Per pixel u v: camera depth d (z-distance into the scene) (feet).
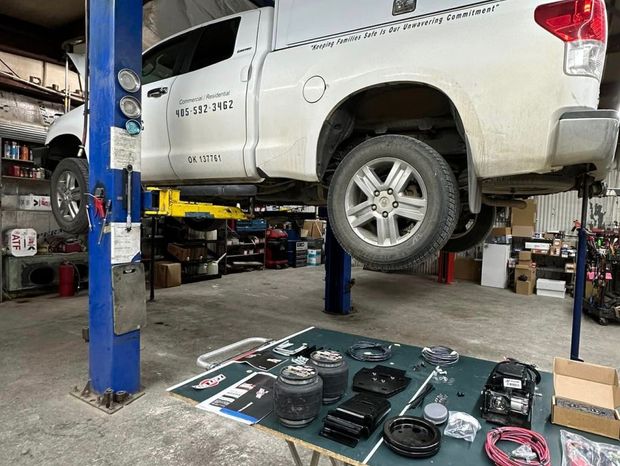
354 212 7.24
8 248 18.51
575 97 5.69
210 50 9.83
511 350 13.39
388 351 6.30
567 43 5.69
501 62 6.08
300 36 8.18
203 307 17.88
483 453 3.72
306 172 7.91
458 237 10.97
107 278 8.66
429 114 7.84
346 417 4.04
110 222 8.55
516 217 25.31
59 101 20.48
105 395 8.66
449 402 4.74
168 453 7.20
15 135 18.48
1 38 17.89
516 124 6.02
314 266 32.45
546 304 20.71
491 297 22.21
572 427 4.26
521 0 6.05
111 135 8.46
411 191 6.97
